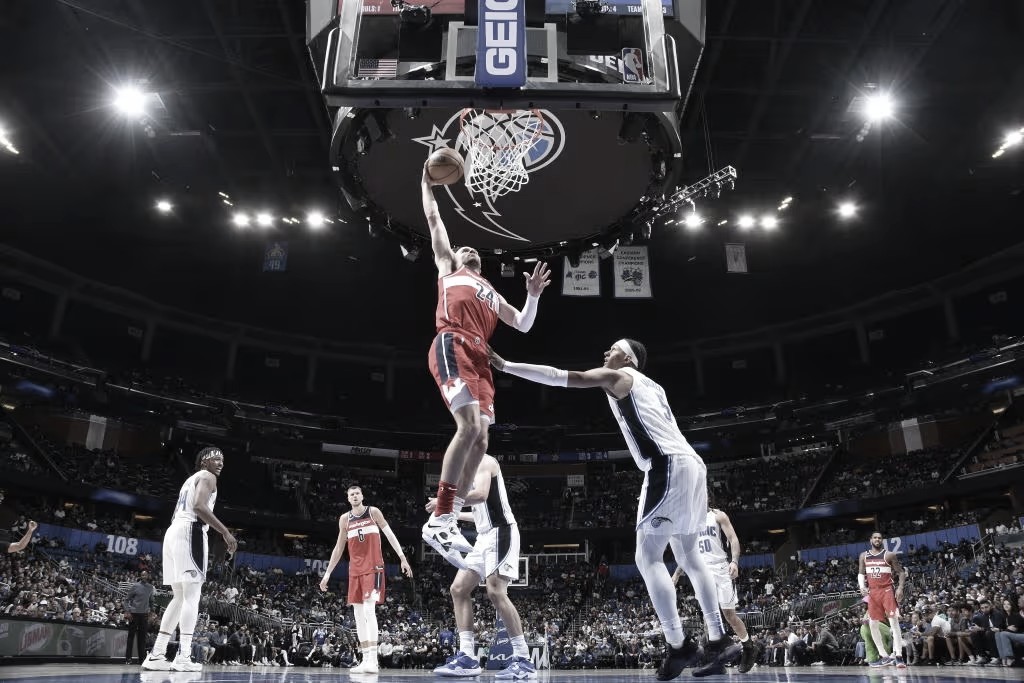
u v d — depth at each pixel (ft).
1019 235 104.53
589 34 31.78
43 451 99.14
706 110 78.64
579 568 119.34
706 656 14.74
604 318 135.85
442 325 14.30
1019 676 20.25
